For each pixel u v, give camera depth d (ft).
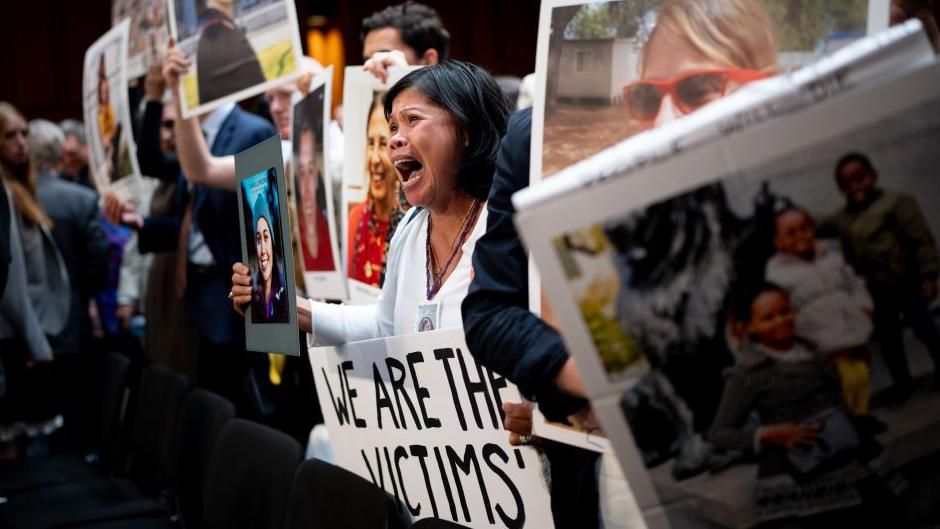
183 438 9.50
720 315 3.07
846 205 3.02
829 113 2.98
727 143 3.01
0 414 14.62
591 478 4.88
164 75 9.86
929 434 3.14
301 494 6.28
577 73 4.35
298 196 9.43
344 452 6.59
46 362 14.75
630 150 3.07
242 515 7.36
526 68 28.37
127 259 17.03
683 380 3.09
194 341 11.41
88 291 15.84
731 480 3.17
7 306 13.41
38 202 14.93
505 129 5.79
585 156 4.31
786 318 3.07
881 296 3.05
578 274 3.08
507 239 4.53
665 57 4.10
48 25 26.94
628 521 4.77
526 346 4.15
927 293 3.05
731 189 3.02
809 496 3.18
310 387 10.13
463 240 5.82
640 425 3.12
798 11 3.78
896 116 2.98
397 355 5.79
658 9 4.13
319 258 9.10
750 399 3.11
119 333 17.67
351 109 8.29
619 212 3.05
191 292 10.57
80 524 9.94
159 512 10.22
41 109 26.96
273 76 8.78
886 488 3.16
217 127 10.72
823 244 3.04
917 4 4.32
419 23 9.01
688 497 3.17
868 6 3.65
